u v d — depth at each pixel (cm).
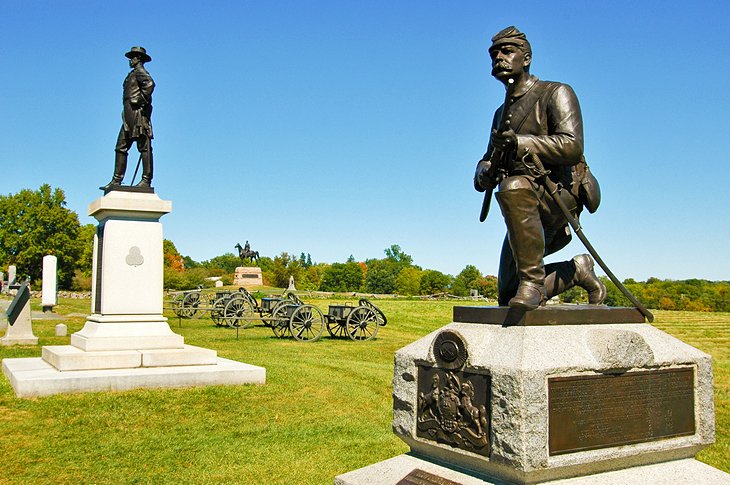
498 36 426
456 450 396
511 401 361
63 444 675
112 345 980
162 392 883
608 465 389
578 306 437
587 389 380
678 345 433
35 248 6038
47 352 1016
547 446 362
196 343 1527
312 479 608
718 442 752
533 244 410
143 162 1065
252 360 1216
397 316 2836
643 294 4900
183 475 612
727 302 4750
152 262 1034
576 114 422
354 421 817
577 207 452
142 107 1060
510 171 423
